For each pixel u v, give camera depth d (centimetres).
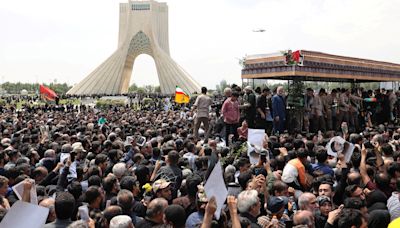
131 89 17925
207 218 435
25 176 768
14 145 1274
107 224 559
